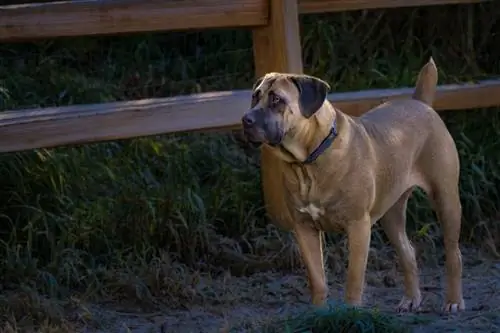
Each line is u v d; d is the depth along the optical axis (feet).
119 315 33.73
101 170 39.68
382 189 31.09
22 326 32.24
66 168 39.06
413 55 48.26
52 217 37.37
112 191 39.22
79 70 47.52
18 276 35.45
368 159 30.25
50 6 35.63
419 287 35.91
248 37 48.93
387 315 28.94
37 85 44.37
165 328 32.40
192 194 38.99
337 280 37.73
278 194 38.65
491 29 49.52
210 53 49.21
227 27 38.65
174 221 38.47
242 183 41.11
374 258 39.01
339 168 29.60
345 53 47.88
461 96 42.29
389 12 48.88
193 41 49.37
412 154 32.17
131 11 36.73
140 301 34.65
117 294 35.12
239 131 43.42
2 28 35.06
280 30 38.81
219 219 40.14
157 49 48.85
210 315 33.88
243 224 39.99
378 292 36.47
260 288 36.35
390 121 31.86
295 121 28.94
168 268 36.09
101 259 37.35
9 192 37.78
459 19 48.62
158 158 41.34
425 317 31.45
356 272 30.25
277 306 34.71
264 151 38.91
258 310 34.30
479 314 32.42
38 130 34.35
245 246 39.45
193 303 34.86
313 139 29.32
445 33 49.29
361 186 29.91
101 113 35.17
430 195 33.22
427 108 33.22
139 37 48.75
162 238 38.32
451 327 30.42
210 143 42.91
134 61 48.01
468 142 43.86
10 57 46.42
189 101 36.52
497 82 43.11
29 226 36.42
